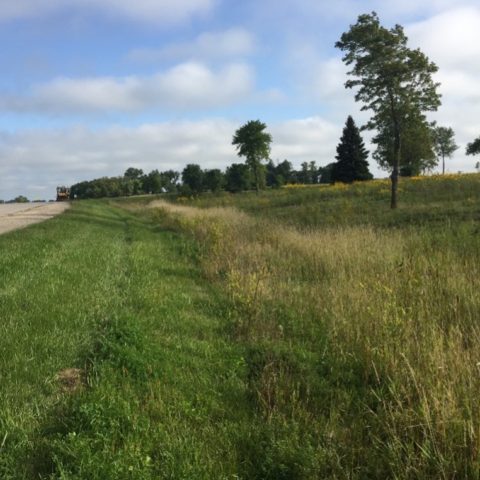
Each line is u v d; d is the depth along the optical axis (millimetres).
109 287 9180
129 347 5805
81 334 6352
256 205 37219
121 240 17672
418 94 24109
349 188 39188
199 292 9727
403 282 7270
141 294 8727
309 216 24766
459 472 3617
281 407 4770
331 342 6289
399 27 23328
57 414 4379
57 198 78875
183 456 3877
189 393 5031
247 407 4844
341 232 13602
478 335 5676
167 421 4406
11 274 9242
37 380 5012
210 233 16203
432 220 19641
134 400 4664
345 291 7840
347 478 3686
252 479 3795
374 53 23438
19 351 5582
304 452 3900
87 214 29531
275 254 12484
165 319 7508
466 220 18125
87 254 12547
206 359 6016
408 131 25266
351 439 4191
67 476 3420
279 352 6055
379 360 5398
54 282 8875
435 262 8602
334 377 5445
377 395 4734
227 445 4133
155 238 18781
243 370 5695
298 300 8328
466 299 6898
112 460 3615
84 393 4680
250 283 8680
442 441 3797
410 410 4160
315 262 10891
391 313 6156
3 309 7078
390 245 11250
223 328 7336
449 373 4629
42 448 3881
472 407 4102
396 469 3709
